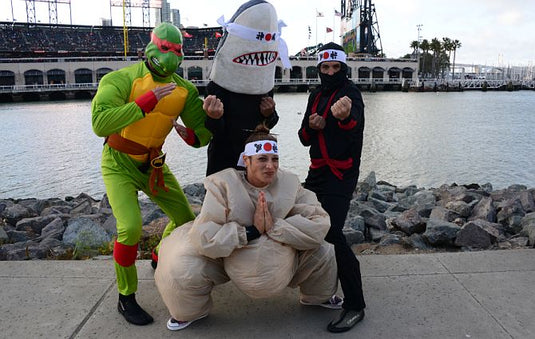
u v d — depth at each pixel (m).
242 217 3.34
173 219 4.29
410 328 3.53
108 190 3.78
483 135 25.75
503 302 3.87
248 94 4.07
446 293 4.04
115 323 3.66
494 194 9.70
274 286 3.27
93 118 3.46
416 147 21.62
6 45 90.25
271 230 3.26
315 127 3.68
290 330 3.53
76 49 95.06
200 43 99.75
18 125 33.00
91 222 7.26
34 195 13.87
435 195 10.28
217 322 3.64
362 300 3.54
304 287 3.69
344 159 3.68
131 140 3.75
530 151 20.44
